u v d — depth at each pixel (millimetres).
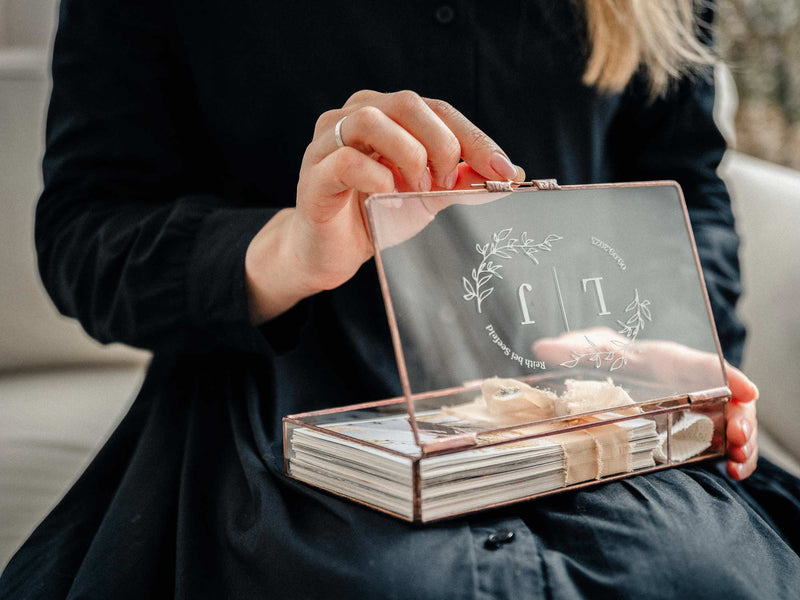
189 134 837
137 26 776
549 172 810
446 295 535
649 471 580
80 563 614
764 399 1067
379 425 561
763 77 1896
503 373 542
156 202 808
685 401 604
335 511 521
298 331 686
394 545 475
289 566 493
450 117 572
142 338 696
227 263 655
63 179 782
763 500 670
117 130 779
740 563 485
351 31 758
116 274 712
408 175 522
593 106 812
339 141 523
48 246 771
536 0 777
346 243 573
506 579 463
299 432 573
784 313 1041
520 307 562
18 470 863
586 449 545
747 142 1926
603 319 596
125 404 1059
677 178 923
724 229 878
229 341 684
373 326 756
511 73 789
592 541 493
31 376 1171
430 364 516
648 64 859
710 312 646
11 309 1150
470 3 767
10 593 594
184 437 688
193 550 565
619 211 629
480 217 563
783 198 1110
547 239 588
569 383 563
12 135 1148
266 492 561
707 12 944
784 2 1853
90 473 705
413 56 772
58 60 798
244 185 814
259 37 757
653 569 469
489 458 504
